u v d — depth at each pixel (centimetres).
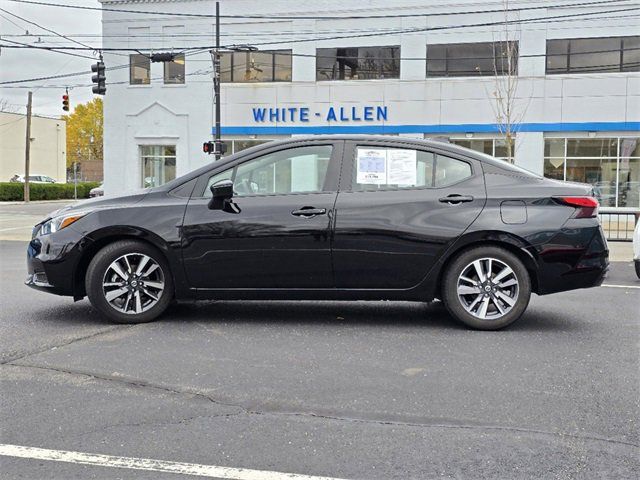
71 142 8812
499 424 394
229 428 388
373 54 2584
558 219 610
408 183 626
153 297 635
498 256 609
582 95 2412
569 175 2452
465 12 2489
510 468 338
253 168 637
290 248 612
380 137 641
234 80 2708
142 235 621
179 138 2764
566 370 497
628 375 486
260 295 625
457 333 609
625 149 2398
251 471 334
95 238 623
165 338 583
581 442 369
